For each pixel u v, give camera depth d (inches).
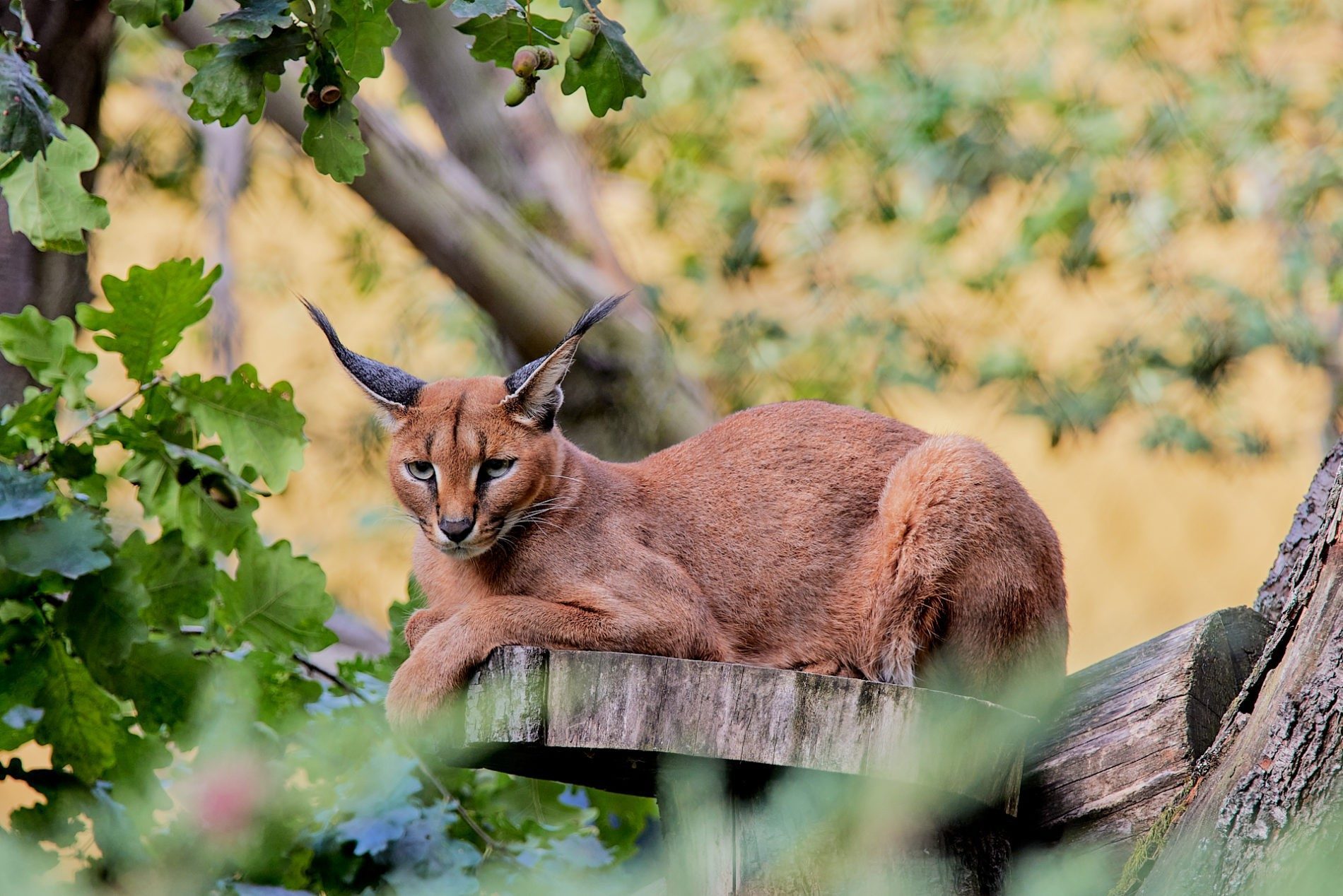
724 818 317.1
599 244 719.1
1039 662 369.7
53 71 446.6
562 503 379.2
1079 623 901.2
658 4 890.1
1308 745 270.5
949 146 838.5
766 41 919.0
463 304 847.7
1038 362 852.0
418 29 708.7
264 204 928.3
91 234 528.7
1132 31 852.0
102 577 358.3
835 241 868.6
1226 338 823.7
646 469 400.2
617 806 456.4
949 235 839.1
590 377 680.4
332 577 845.2
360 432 855.1
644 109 870.4
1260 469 868.6
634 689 307.1
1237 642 339.3
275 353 946.1
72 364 384.5
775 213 891.4
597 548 375.9
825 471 394.3
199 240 904.3
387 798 401.7
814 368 843.4
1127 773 327.3
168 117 863.1
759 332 855.1
